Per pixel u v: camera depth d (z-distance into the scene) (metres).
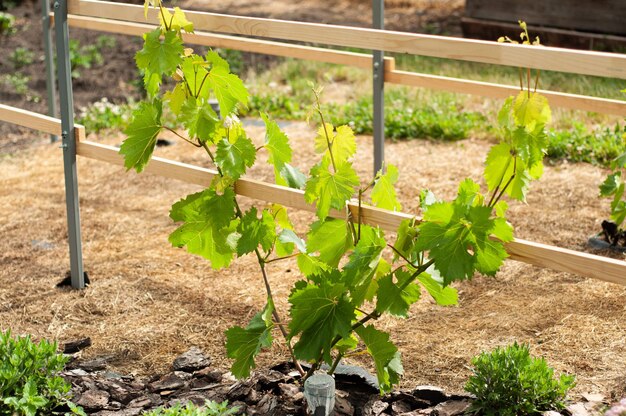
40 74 10.34
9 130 8.52
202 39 5.73
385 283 3.24
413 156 7.14
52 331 4.42
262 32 3.95
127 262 5.28
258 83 9.48
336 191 3.33
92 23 6.38
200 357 4.01
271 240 3.56
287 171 3.65
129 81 9.93
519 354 3.43
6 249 5.57
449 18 12.72
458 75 9.07
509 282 4.78
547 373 3.38
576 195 6.12
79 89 9.69
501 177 3.22
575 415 3.30
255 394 3.57
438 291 3.40
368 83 9.20
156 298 4.77
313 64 9.88
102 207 6.31
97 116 8.44
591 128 7.53
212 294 4.79
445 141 7.52
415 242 3.18
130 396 3.66
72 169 4.74
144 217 6.09
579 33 10.36
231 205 3.61
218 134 3.71
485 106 8.19
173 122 8.18
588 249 5.26
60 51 4.56
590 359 3.88
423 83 5.21
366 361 4.00
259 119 8.40
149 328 4.41
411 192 6.31
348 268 3.22
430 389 3.54
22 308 4.69
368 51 10.33
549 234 5.49
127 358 4.12
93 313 4.62
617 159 4.50
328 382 3.30
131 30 6.11
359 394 3.59
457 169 6.76
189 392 3.65
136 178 6.93
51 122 4.72
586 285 4.65
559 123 7.61
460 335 4.20
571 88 8.45
